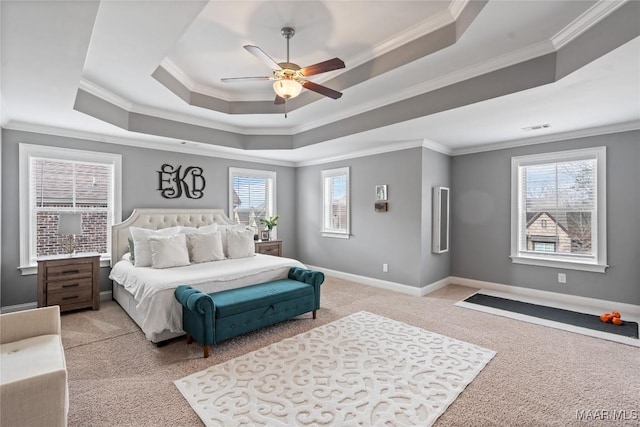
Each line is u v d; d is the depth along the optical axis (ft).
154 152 15.55
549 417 6.22
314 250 20.49
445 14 8.15
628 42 6.25
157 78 10.60
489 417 6.23
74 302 12.23
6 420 4.37
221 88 13.24
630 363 8.32
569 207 13.79
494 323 11.22
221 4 7.74
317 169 20.18
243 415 6.29
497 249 15.78
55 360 5.78
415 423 6.05
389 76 10.21
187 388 7.20
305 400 6.77
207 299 8.68
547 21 7.27
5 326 6.55
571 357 8.65
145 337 10.05
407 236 15.49
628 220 12.25
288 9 7.93
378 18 8.36
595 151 12.88
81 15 5.57
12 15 5.50
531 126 12.46
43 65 7.41
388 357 8.66
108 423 6.05
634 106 10.11
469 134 13.79
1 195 11.83
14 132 12.05
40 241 12.85
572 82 8.21
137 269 11.66
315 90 9.11
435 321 11.43
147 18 6.83
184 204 16.56
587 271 13.23
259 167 19.77
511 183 15.24
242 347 9.34
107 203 14.40
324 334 10.25
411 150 15.31
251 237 15.08
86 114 11.01
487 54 8.79
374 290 15.94
